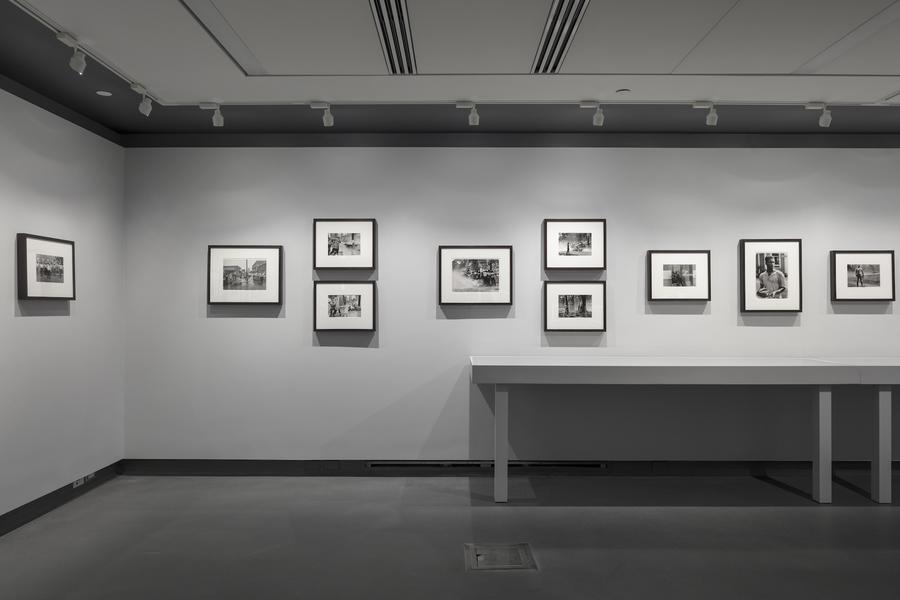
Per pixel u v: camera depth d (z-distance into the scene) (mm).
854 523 3611
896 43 2854
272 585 2791
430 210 4695
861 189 4680
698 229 4688
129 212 4695
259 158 4699
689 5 2498
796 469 4684
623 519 3676
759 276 4648
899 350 4664
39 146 3729
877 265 4645
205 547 3234
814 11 2547
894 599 2678
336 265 4656
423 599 2660
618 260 4684
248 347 4672
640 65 3137
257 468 4664
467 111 4148
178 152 4695
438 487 4328
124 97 3869
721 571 2955
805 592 2740
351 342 4684
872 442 4004
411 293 4684
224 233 4695
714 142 4676
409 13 2566
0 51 3152
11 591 2734
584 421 4684
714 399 4672
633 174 4688
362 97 3643
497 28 2709
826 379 3891
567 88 3482
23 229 3592
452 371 4680
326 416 4668
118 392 4602
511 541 3324
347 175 4703
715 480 4520
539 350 4668
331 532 3453
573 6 2506
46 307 3781
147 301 4688
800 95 3605
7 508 3451
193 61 3086
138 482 4449
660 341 4668
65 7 2508
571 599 2666
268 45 2896
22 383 3570
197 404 4668
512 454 4688
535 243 4688
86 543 3291
